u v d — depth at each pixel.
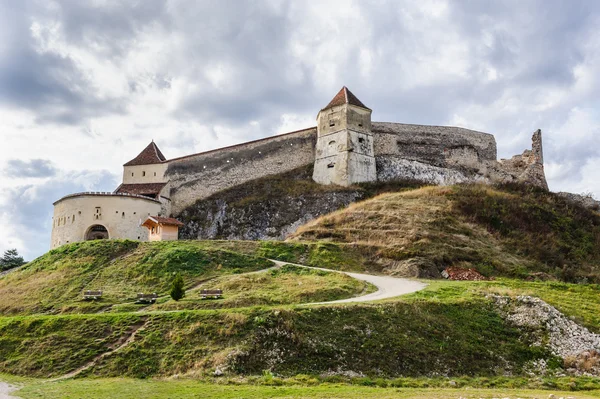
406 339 23.67
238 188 64.69
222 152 67.12
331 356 22.20
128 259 40.41
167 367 21.73
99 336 24.69
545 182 67.94
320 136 64.62
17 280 40.59
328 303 27.11
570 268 43.97
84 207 56.12
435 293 30.05
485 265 40.69
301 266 38.62
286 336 22.83
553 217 52.34
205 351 22.28
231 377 20.67
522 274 39.97
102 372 21.84
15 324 26.66
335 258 41.12
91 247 43.16
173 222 49.22
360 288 33.09
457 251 41.84
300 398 17.52
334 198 58.03
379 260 41.12
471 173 68.12
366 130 63.97
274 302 30.08
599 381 22.03
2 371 23.09
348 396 17.84
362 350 22.67
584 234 50.97
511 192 59.91
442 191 53.81
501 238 47.09
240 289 33.38
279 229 57.62
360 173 61.75
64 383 20.77
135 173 69.19
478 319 26.33
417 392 18.84
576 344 24.80
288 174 65.06
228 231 59.88
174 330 23.88
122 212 56.31
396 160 64.94
